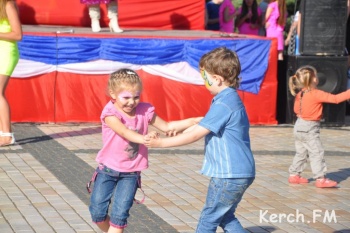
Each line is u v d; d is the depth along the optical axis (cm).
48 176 897
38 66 1237
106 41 1248
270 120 1328
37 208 755
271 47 1309
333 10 1324
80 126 1243
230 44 1287
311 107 877
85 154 1033
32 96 1244
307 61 1318
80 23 1494
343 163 1039
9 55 1047
